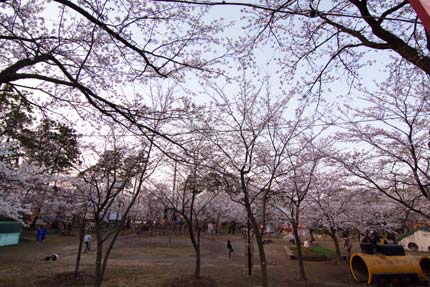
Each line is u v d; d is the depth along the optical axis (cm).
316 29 680
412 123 977
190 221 1304
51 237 3095
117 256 1991
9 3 505
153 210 3225
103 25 455
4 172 1354
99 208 1076
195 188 1246
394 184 1036
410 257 1312
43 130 1036
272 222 1881
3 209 1453
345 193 1491
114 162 1120
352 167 1117
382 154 1051
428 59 434
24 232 3366
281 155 1205
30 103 602
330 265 1745
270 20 609
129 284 1173
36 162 1506
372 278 1241
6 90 596
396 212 1309
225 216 3866
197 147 848
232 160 1065
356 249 2664
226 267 1628
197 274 1248
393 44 484
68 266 1541
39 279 1234
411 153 938
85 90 466
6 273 1357
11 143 1272
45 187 1526
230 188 1101
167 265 1638
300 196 1420
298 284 1241
